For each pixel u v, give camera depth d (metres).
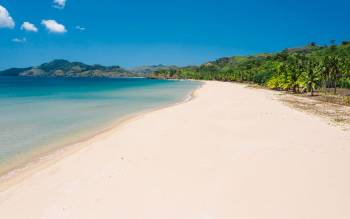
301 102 60.22
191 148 23.09
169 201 14.77
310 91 89.38
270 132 28.66
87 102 57.91
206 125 31.88
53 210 14.06
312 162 19.97
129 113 42.44
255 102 57.53
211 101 58.53
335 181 17.02
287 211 13.91
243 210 13.96
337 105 55.03
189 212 13.80
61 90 99.31
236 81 186.12
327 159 20.61
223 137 26.58
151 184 16.62
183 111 42.56
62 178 17.59
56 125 32.53
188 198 15.05
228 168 18.83
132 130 29.59
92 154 21.92
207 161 20.12
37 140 25.94
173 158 20.77
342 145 24.17
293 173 18.08
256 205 14.39
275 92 91.75
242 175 17.73
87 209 14.11
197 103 54.25
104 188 16.20
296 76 89.75
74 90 100.06
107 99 65.44
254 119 35.88
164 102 59.72
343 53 195.25
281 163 19.75
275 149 22.83
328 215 13.60
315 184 16.61
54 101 59.00
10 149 23.20
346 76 98.88
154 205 14.43
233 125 31.94
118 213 13.74
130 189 16.05
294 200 14.88
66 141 25.77
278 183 16.69
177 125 31.89
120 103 56.75
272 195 15.36
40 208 14.25
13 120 35.12
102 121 35.41
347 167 19.11
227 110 43.88
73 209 14.12
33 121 34.69
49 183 16.94
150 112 43.41
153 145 24.03
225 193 15.55
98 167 19.25
